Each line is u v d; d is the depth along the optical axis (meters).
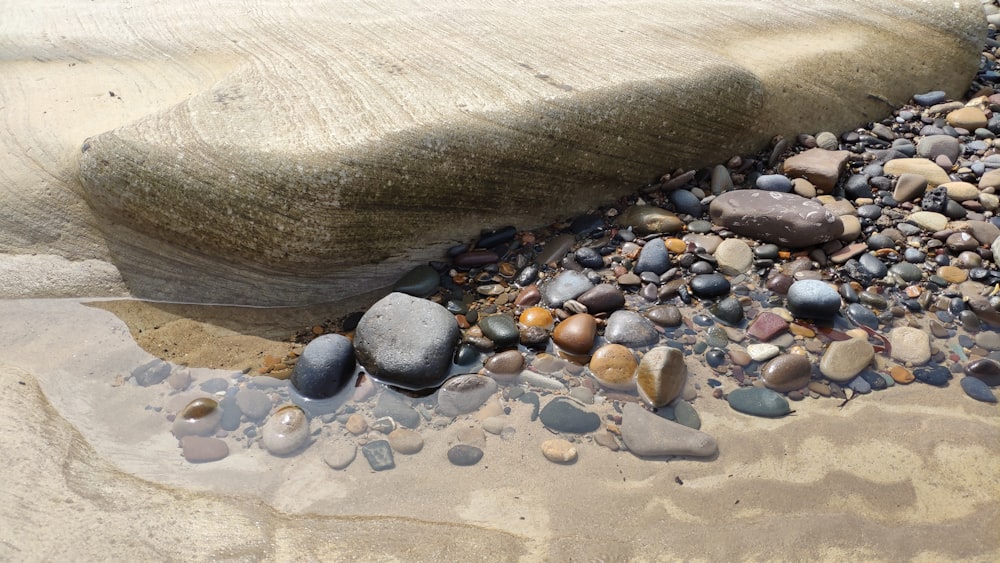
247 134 2.91
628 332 2.77
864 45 4.07
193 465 2.31
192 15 4.12
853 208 3.36
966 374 2.62
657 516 2.16
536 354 2.74
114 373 2.65
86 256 3.02
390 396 2.57
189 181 2.82
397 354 2.61
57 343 2.77
